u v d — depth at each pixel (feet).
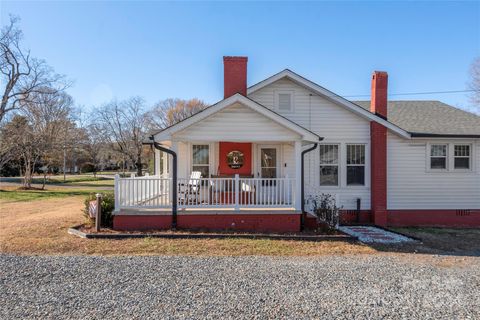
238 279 19.77
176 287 18.35
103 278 19.72
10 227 34.60
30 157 104.73
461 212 43.83
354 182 43.68
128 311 15.26
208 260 23.86
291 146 42.01
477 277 20.86
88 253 25.59
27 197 74.69
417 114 49.90
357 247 28.91
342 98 42.52
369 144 43.50
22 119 104.47
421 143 43.86
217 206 34.09
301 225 34.50
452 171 43.96
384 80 43.52
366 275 20.89
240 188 38.75
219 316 14.85
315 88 42.47
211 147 42.01
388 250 28.27
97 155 183.32
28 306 15.76
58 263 22.65
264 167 42.22
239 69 37.83
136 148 169.68
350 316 15.05
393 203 43.75
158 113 186.39
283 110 43.19
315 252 26.86
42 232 32.09
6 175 158.71
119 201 33.55
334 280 19.84
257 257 24.97
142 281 19.25
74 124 126.52
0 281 19.13
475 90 106.22
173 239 29.94
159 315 14.89
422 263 24.12
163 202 39.91
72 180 144.46
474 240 33.37
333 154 43.70
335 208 35.01
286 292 17.80
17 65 98.07
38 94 104.78
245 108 34.22
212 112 33.45
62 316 14.74
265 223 33.78
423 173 43.88
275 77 42.11
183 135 33.88
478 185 44.09
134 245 27.84
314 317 14.90
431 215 43.78
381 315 15.20
